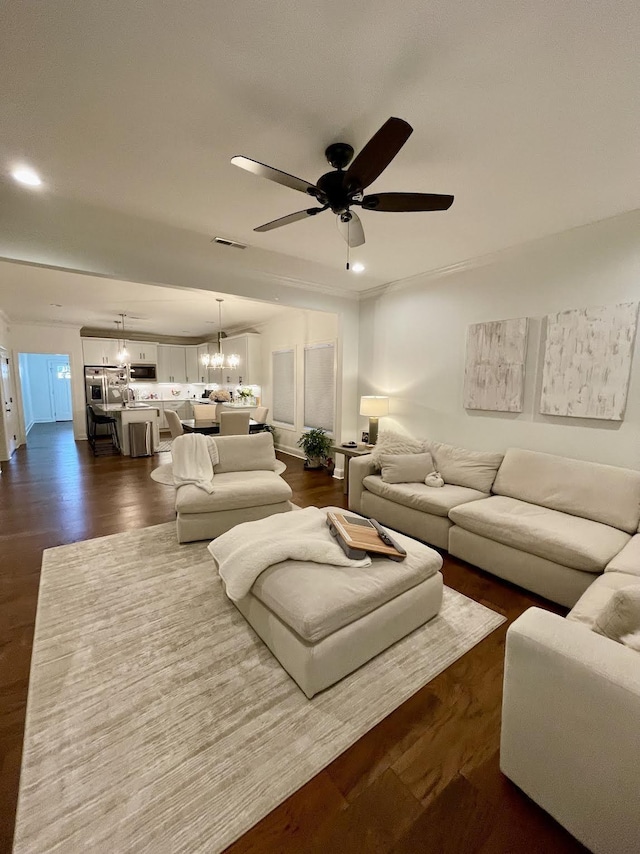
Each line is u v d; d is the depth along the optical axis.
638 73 1.44
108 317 7.18
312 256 3.56
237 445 3.92
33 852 1.10
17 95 1.57
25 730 1.49
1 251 2.61
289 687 1.71
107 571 2.71
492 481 3.28
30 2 1.18
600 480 2.61
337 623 1.68
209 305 6.04
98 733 1.48
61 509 4.03
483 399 3.58
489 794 1.28
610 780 1.02
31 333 7.68
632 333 2.64
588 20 1.23
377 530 2.36
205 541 3.22
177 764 1.36
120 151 1.97
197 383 10.39
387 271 4.04
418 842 1.15
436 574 2.19
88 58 1.40
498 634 2.08
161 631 2.08
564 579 2.24
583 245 2.87
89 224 2.83
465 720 1.56
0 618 2.19
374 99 1.60
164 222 2.80
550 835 1.16
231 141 1.89
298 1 1.18
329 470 5.74
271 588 1.84
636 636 1.13
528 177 2.21
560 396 3.03
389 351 4.62
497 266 3.44
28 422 10.15
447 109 1.66
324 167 2.13
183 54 1.38
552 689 1.13
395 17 1.24
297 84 1.52
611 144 1.89
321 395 6.21
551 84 1.51
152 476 5.37
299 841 1.15
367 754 1.41
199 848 1.12
